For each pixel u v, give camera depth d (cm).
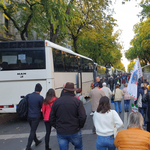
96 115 317
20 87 799
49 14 1141
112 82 2003
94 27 2270
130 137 226
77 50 2509
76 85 1191
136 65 539
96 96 611
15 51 805
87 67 1571
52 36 1585
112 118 306
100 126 309
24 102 470
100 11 2050
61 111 318
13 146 531
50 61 799
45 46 799
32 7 1331
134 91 534
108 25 2231
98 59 3341
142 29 2447
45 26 1430
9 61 805
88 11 2084
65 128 313
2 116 987
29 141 457
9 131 699
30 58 800
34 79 794
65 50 1009
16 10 1305
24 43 807
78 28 2338
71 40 2634
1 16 1759
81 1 1939
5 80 799
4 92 804
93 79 1819
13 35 1991
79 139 324
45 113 462
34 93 484
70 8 1161
